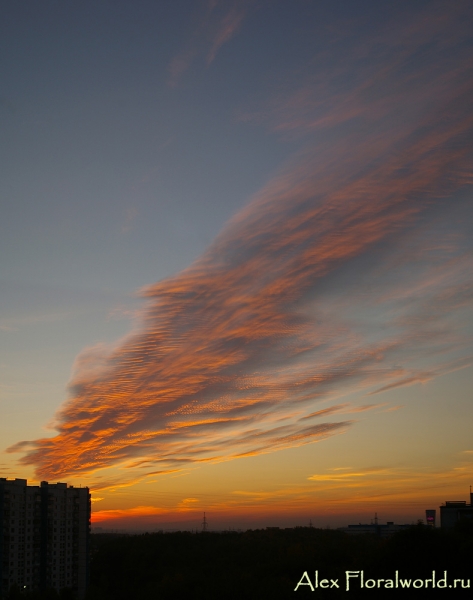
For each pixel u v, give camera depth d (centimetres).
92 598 13075
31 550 13438
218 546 17125
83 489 15088
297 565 11912
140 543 17700
